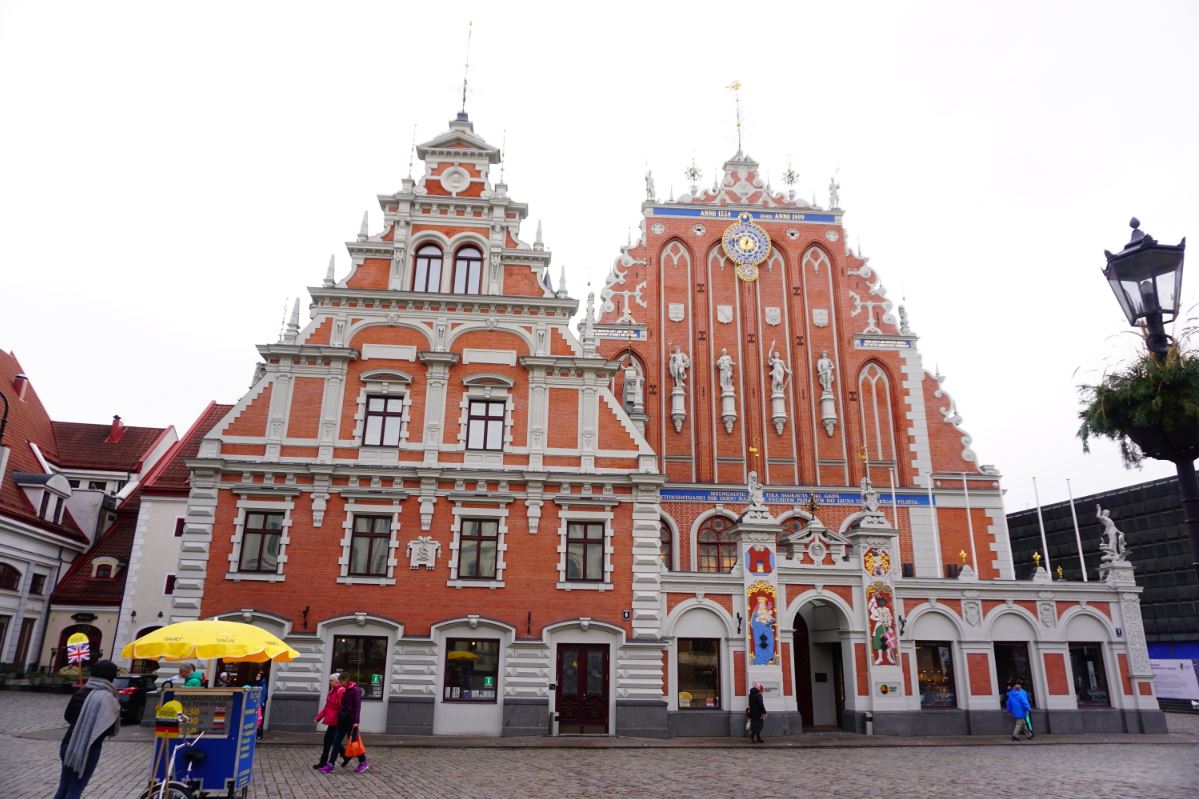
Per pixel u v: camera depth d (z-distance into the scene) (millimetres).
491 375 32062
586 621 29188
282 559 29219
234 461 29969
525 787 17469
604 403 32438
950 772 20609
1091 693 31938
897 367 42812
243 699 14594
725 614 30172
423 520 30078
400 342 32562
